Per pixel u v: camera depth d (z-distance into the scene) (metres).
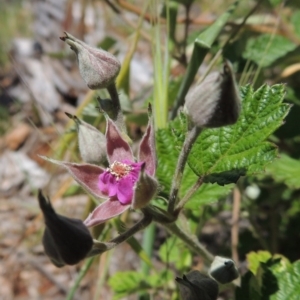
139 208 0.07
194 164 0.08
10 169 0.19
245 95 0.08
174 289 0.12
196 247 0.08
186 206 0.09
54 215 0.06
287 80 0.14
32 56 0.22
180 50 0.13
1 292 0.15
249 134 0.08
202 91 0.07
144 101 0.14
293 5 0.13
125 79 0.12
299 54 0.13
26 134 0.20
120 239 0.07
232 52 0.13
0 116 0.21
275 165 0.11
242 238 0.13
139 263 0.15
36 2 0.24
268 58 0.13
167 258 0.11
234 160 0.08
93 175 0.07
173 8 0.13
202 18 0.15
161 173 0.09
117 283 0.12
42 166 0.19
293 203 0.13
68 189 0.14
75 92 0.21
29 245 0.16
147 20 0.14
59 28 0.23
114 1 0.14
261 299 0.08
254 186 0.13
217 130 0.08
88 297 0.15
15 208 0.17
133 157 0.08
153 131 0.07
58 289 0.15
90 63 0.08
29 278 0.15
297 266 0.09
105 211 0.07
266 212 0.13
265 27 0.13
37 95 0.21
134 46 0.12
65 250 0.06
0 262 0.16
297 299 0.08
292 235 0.13
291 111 0.12
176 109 0.11
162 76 0.11
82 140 0.08
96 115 0.12
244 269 0.13
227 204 0.13
